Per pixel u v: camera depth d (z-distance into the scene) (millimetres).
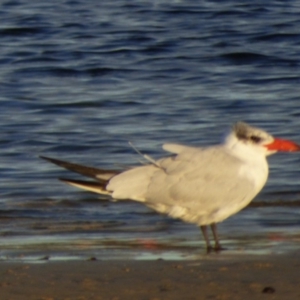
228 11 29672
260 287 8711
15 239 11797
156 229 12422
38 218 13164
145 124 19000
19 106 20641
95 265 9805
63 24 28312
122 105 20516
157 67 24141
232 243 11461
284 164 16172
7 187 15047
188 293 8516
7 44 26547
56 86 22547
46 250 11008
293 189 14727
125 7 30516
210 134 18141
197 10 29781
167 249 11086
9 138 18156
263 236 11875
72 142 17812
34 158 16875
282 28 27766
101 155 17031
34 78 23344
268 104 20312
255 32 27391
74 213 13484
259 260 10055
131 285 8820
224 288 8688
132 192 11312
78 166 11602
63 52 25625
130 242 11562
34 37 27156
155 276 9211
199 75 23297
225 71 23672
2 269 9602
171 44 26281
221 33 27422
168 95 21297
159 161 11555
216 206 11328
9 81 22953
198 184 11281
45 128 18859
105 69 23984
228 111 19859
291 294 8453
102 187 11320
